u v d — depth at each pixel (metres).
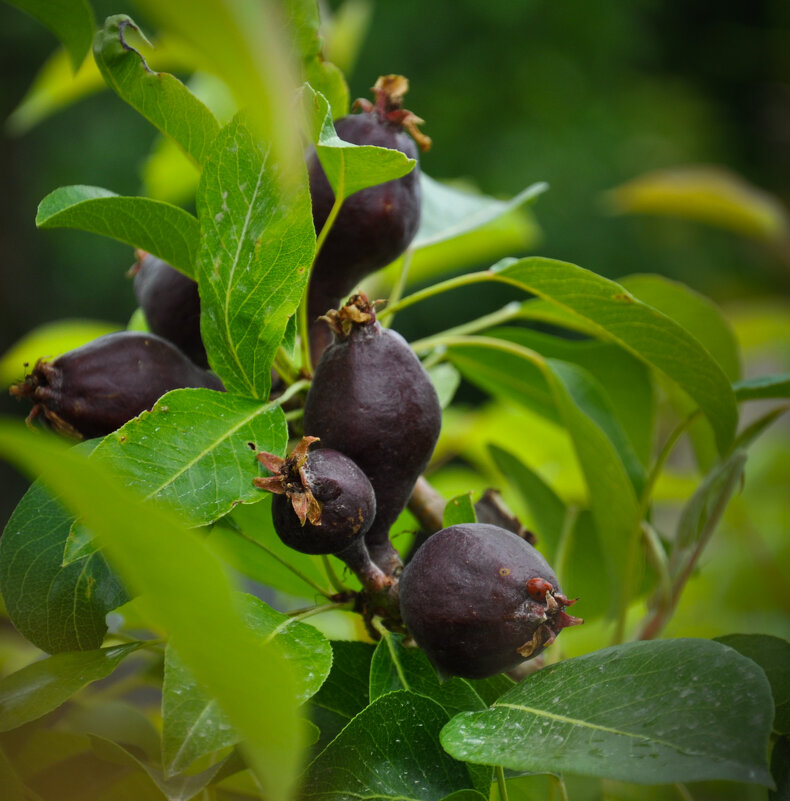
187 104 0.36
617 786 0.43
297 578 0.41
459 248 0.59
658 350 0.40
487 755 0.32
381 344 0.35
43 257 2.51
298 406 0.38
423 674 0.36
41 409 0.36
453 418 0.67
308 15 0.38
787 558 0.75
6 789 0.35
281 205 0.34
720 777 0.31
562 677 0.34
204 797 0.37
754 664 0.32
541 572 0.34
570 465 0.62
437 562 0.34
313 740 0.34
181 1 0.20
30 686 0.34
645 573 0.46
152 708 0.43
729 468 0.41
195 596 0.29
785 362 1.04
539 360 0.42
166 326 0.38
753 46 3.63
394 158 0.35
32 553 0.35
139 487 0.33
